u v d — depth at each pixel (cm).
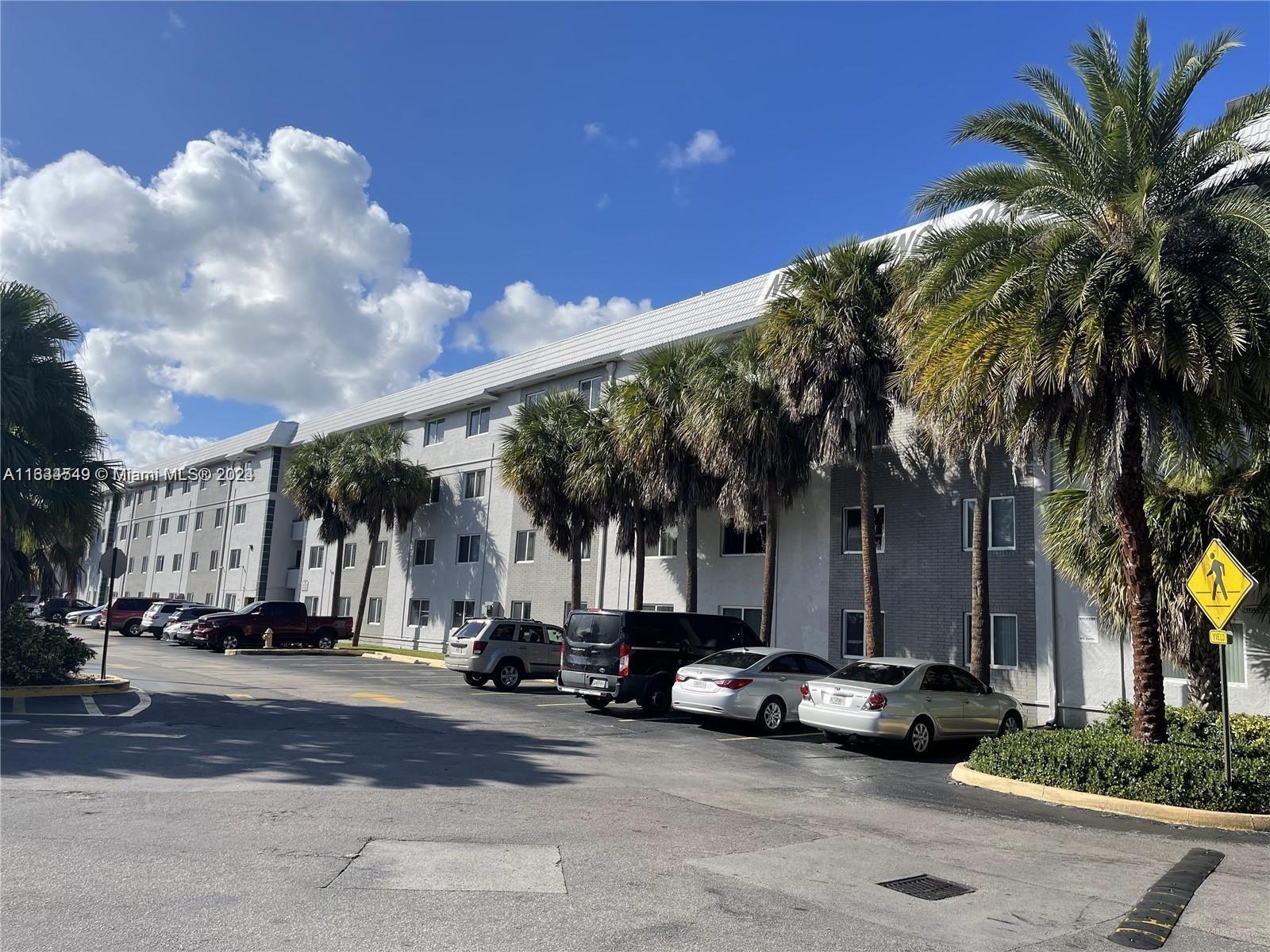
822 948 519
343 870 614
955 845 803
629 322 3042
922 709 1381
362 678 2391
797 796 1010
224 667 2536
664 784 1035
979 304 1105
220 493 5797
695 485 2338
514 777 1019
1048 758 1095
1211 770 1016
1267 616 1387
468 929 516
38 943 463
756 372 2119
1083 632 1794
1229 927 597
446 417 4044
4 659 1619
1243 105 1122
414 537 4091
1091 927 586
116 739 1130
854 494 2247
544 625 2283
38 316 1708
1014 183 1184
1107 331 1058
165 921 504
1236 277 1048
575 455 2680
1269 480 1266
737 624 1892
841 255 1931
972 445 1261
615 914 557
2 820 703
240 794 842
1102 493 1159
